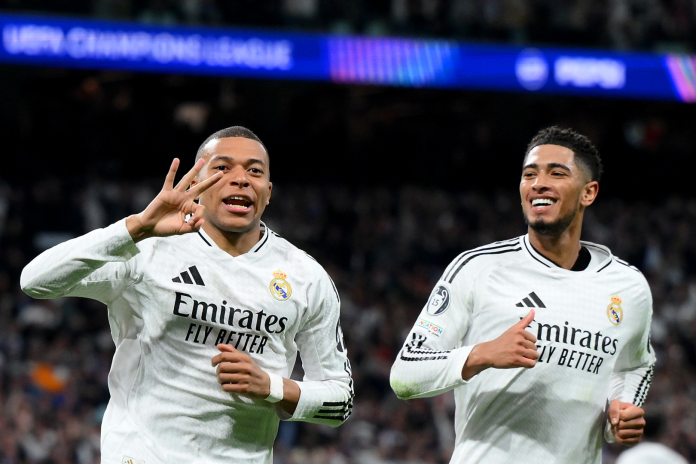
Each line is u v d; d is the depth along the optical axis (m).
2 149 26.61
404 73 24.36
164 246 5.75
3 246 23.19
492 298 6.13
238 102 29.02
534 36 25.61
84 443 17.53
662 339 23.73
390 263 25.70
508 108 31.41
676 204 30.09
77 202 24.52
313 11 24.28
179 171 27.70
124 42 22.19
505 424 6.05
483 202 29.02
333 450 18.70
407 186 30.23
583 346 6.05
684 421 20.34
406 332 23.00
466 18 25.48
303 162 29.64
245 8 23.55
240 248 5.86
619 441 6.07
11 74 26.61
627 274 6.34
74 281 5.36
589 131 31.83
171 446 5.61
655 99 25.97
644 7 26.64
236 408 5.70
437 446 19.47
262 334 5.73
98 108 27.58
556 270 6.18
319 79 23.64
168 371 5.66
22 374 18.97
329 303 6.06
